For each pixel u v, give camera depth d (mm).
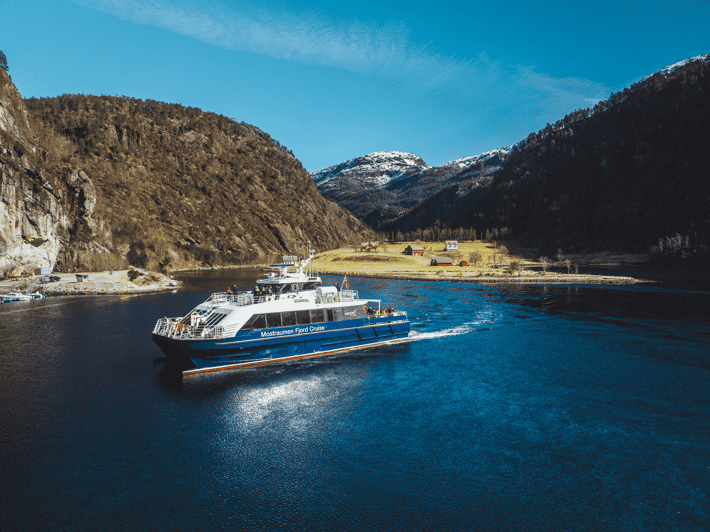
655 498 19891
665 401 31016
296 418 28656
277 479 21719
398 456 23812
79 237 185375
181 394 32812
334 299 45125
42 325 61469
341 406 30594
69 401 31641
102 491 20688
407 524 18406
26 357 43406
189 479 21719
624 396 32031
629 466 22500
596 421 27828
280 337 39469
